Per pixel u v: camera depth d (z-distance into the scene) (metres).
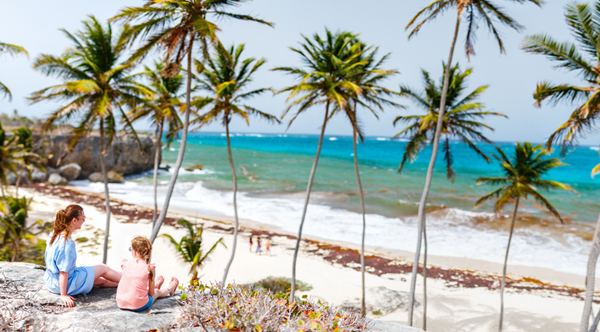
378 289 20.53
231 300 3.75
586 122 12.65
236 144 182.12
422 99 18.62
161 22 12.42
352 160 105.38
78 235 27.30
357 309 18.34
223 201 44.00
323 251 27.08
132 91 17.20
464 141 18.16
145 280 3.95
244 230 31.56
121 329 3.42
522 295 20.66
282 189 53.66
